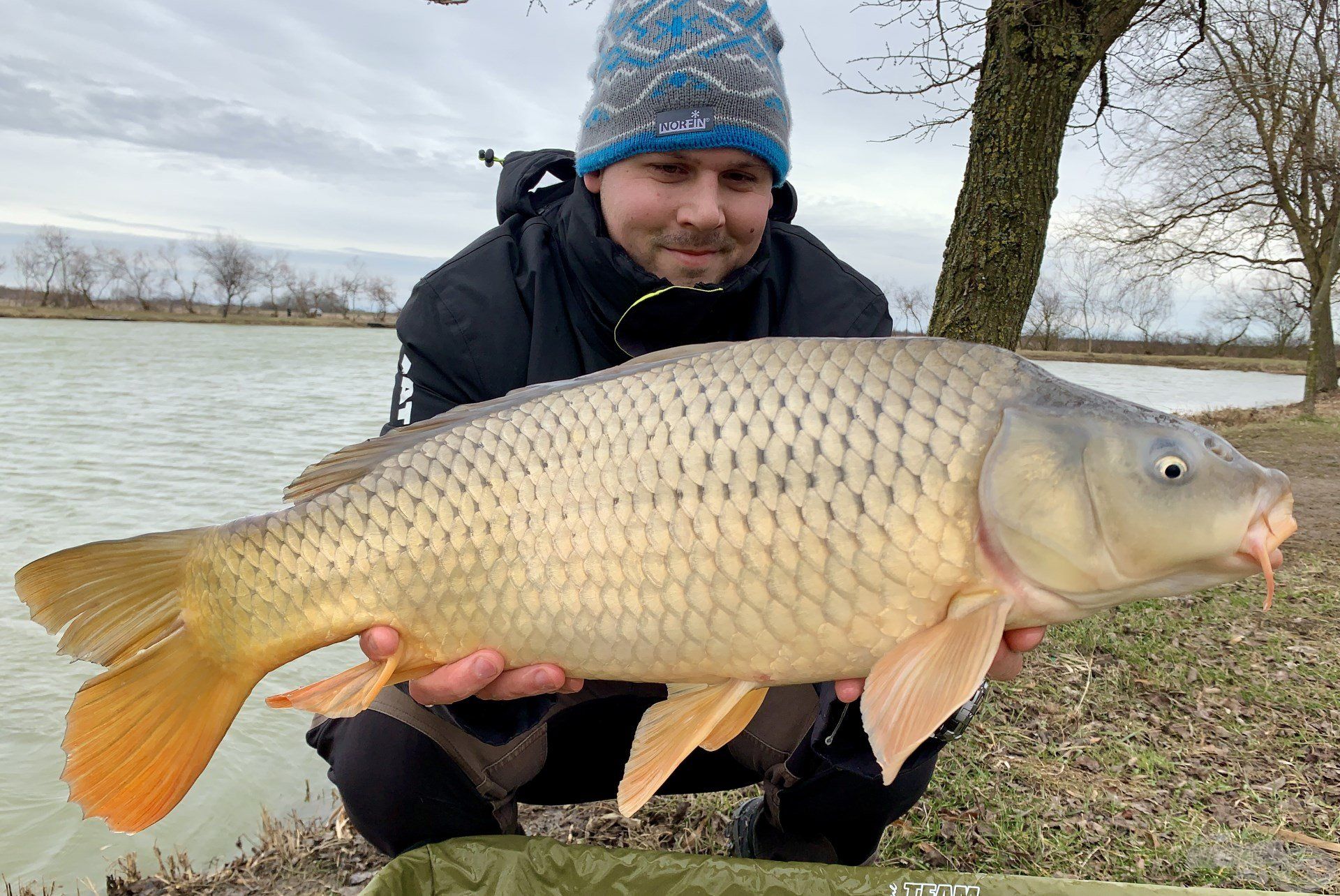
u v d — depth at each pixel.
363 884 2.36
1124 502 1.36
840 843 2.03
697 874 1.71
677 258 1.96
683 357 1.50
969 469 1.38
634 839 2.39
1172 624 4.11
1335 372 21.94
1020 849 2.29
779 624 1.41
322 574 1.52
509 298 2.02
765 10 1.99
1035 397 1.41
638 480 1.43
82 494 8.13
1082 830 2.38
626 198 1.93
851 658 1.43
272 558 1.54
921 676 1.34
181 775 1.59
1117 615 4.20
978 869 2.22
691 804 2.54
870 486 1.38
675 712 1.51
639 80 1.85
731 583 1.41
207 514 7.51
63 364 24.06
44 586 1.56
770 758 1.96
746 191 1.96
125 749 1.57
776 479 1.40
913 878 1.69
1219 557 1.36
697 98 1.83
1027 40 3.91
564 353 2.04
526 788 2.05
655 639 1.44
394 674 1.56
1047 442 1.37
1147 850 2.29
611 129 1.89
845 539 1.38
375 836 1.87
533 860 1.73
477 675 1.49
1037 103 3.94
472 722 1.70
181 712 1.59
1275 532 1.36
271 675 4.32
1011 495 1.37
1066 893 1.66
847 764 1.75
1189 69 6.74
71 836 3.02
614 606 1.44
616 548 1.44
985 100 4.05
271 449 10.83
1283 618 4.28
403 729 1.79
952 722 1.80
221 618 1.57
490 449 1.49
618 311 2.03
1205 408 18.81
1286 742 2.94
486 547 1.47
